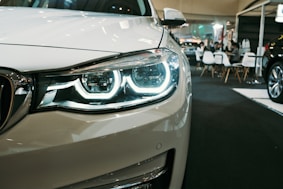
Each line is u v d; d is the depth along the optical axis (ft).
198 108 12.50
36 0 5.65
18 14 3.67
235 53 30.89
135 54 2.81
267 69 14.73
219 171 6.06
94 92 2.56
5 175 2.30
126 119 2.53
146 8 5.40
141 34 3.39
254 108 12.63
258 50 29.86
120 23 3.63
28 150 2.30
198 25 51.31
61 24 3.23
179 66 3.20
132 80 2.70
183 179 3.27
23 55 2.53
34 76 2.46
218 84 22.67
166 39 3.58
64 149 2.35
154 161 2.68
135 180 2.61
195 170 6.07
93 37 2.92
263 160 6.70
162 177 2.77
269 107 12.80
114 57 2.71
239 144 7.74
